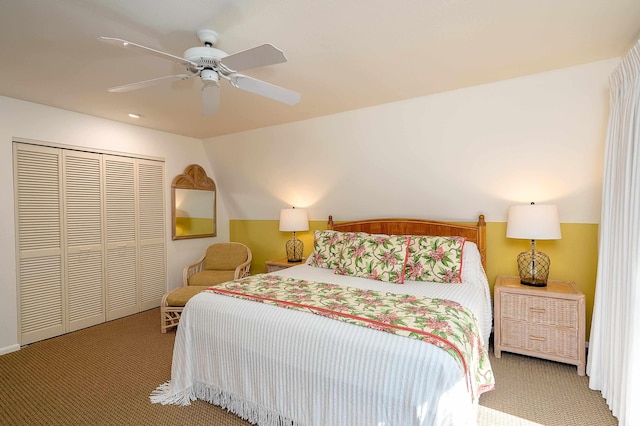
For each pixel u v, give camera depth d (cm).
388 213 382
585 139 250
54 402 218
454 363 144
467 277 278
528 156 275
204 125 380
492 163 292
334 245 338
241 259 439
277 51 148
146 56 208
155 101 297
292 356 178
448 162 310
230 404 204
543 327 255
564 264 290
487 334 270
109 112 333
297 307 197
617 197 199
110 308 372
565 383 232
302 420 174
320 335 172
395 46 196
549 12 163
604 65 219
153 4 154
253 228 500
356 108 311
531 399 213
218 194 502
